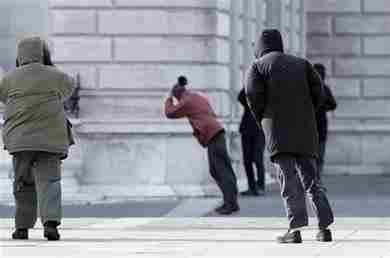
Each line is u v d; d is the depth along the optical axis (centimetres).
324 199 2664
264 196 4353
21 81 2739
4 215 3531
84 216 3481
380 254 2381
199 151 4138
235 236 2831
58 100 2745
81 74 4172
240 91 4394
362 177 5741
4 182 3978
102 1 4172
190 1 4188
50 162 2739
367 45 6025
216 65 4212
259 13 5147
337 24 6031
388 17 6009
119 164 4125
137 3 4181
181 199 4112
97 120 4125
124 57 4172
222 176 3566
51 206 2728
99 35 4172
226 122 4338
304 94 2653
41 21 4184
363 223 3180
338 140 5962
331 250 2462
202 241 2697
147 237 2808
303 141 2633
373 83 6000
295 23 5797
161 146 4134
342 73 6006
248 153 4388
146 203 3991
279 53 2672
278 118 2636
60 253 2427
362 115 5978
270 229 3036
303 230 2956
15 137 2723
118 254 2402
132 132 4128
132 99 4169
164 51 4181
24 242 2680
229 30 4406
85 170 4116
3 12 4178
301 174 2661
